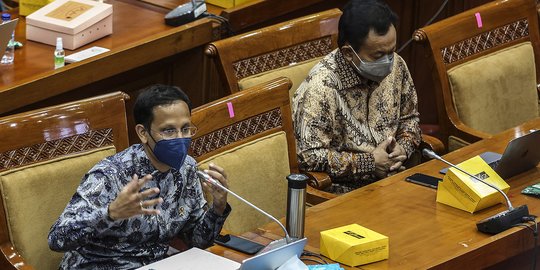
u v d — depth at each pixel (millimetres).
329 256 7777
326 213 8680
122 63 11594
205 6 12742
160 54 12023
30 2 12727
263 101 9531
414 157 10945
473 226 8500
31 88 10672
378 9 9703
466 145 11188
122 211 7340
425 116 15273
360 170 10000
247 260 6875
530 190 9172
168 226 8047
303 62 11023
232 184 9195
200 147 9086
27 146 8297
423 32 11250
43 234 8320
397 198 9031
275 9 13250
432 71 11328
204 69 12805
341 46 9922
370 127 10289
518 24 12117
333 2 14312
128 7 13219
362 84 10125
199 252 7656
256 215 9406
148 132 7684
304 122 9961
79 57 11344
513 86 11930
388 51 9711
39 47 11828
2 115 10656
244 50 10562
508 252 8289
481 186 8797
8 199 8141
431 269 7699
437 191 9008
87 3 12211
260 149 9445
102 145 8734
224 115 9234
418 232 8352
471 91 11461
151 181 7898
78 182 8500
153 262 7883
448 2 15195
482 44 11742
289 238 7637
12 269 8047
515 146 9219
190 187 8164
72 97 11523
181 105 7672
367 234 7859
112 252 7930
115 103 8828
